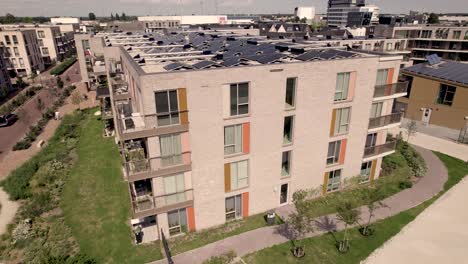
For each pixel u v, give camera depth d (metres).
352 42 52.03
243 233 22.14
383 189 27.42
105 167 31.97
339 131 24.98
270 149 22.59
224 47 32.94
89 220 23.66
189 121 19.23
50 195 27.05
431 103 44.25
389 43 58.66
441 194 26.59
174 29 72.56
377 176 29.30
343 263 19.30
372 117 26.72
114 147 36.72
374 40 56.28
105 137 39.91
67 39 112.88
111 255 20.16
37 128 43.81
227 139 20.97
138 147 22.52
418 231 22.03
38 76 81.62
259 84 20.33
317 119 23.42
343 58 23.11
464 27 70.00
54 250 20.55
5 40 77.88
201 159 20.52
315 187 25.97
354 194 26.75
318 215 23.98
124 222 23.39
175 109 18.75
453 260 19.44
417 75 45.28
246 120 20.84
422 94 45.09
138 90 20.53
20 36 78.44
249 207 23.80
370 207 22.19
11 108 54.00
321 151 24.81
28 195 27.41
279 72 20.64
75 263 19.30
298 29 87.81
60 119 48.62
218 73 18.94
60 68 87.94
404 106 47.91
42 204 25.56
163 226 21.27
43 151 36.00
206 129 19.89
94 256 20.05
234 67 19.30
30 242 21.50
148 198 20.94
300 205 20.77
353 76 23.48
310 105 22.66
